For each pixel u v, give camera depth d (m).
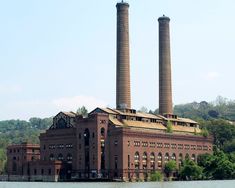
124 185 182.25
